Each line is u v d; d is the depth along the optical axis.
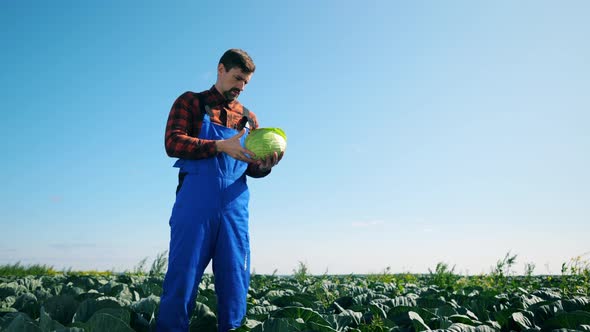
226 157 3.33
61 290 5.60
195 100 3.46
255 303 5.38
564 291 6.45
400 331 3.72
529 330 3.56
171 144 3.22
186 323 3.11
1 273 11.12
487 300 5.39
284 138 3.69
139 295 5.64
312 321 3.60
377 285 8.45
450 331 3.38
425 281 10.57
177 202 3.21
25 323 2.62
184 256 3.08
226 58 3.41
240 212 3.35
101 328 2.90
